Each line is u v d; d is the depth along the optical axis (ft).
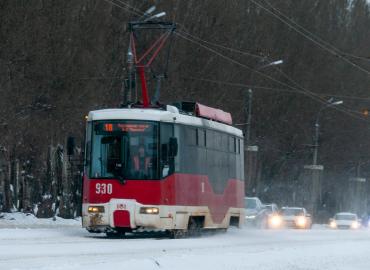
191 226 214.28
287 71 520.83
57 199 336.29
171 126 203.41
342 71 597.11
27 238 179.63
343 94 592.60
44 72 306.76
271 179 549.95
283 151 537.65
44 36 303.89
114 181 197.16
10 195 317.42
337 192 642.22
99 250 147.54
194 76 407.03
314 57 554.05
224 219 236.02
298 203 573.74
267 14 491.72
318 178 584.81
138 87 364.58
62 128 321.93
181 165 206.08
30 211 326.03
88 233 214.28
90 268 108.99
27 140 316.40
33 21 299.17
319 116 550.77
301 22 545.85
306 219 391.86
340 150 604.08
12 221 272.72
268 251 159.43
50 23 307.78
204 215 219.61
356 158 620.49
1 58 291.17
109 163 198.29
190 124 212.64
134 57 312.29
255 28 469.16
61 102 317.22
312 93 549.54
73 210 343.26
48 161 332.19
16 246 149.89
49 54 307.99
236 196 248.11
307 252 164.04
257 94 469.16
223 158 236.84
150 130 199.31
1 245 151.94
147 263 117.70
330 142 587.68
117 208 195.83
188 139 211.00
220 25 424.05
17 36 293.43
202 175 218.79
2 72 291.38
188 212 208.74
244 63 452.76
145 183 196.85
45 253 136.46
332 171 622.13
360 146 615.57
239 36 446.19
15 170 329.93
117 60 359.66
